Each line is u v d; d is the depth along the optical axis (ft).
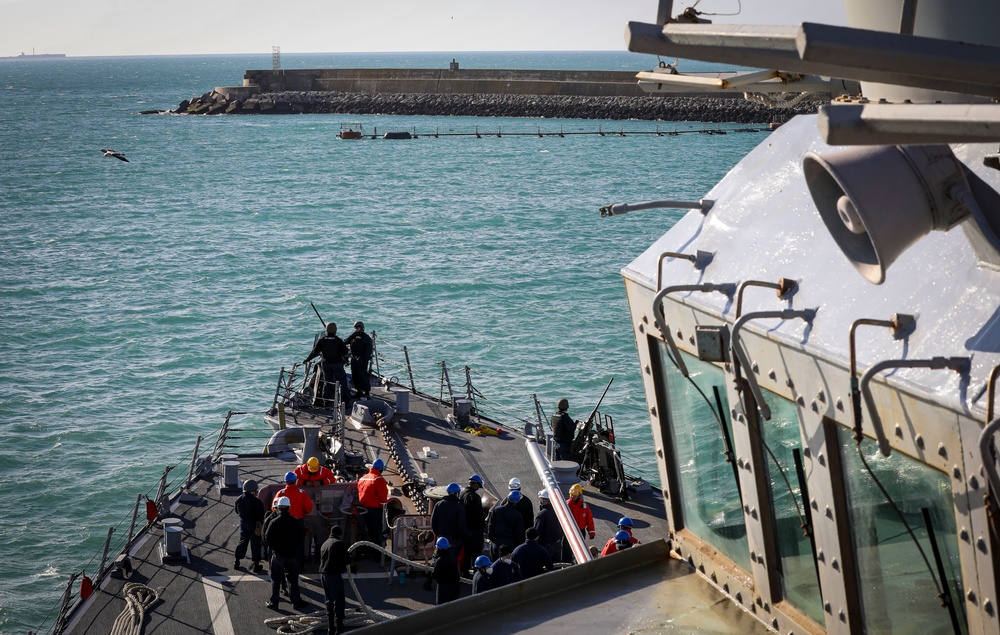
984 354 11.80
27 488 97.71
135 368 136.15
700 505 19.22
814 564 16.03
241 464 66.59
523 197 301.43
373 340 84.94
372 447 69.05
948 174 11.85
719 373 17.26
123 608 48.39
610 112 575.38
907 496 13.43
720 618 17.78
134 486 99.40
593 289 174.91
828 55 10.09
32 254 214.48
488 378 128.47
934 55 10.09
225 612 47.65
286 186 335.47
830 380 13.96
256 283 184.75
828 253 15.16
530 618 18.28
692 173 361.71
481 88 620.49
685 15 14.65
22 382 129.59
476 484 49.21
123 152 447.83
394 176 361.92
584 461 64.75
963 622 13.37
